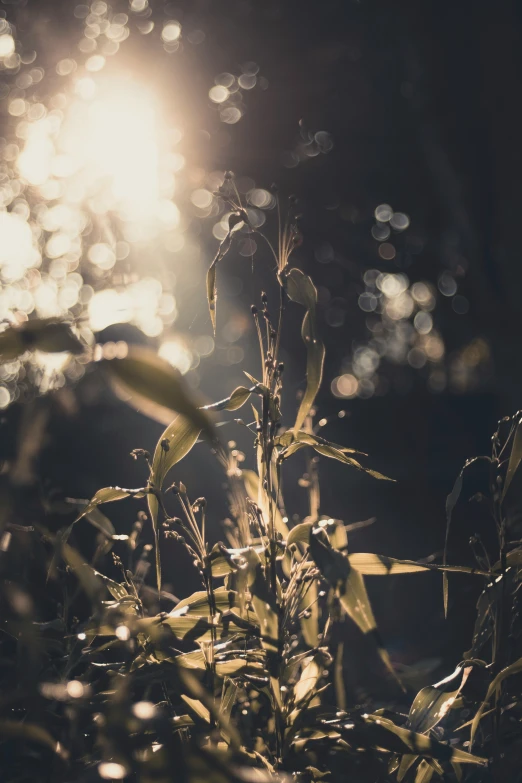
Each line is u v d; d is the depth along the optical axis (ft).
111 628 4.07
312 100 30.14
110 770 3.06
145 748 3.38
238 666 4.13
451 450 41.16
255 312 4.46
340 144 31.81
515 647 4.62
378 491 25.43
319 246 35.45
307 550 4.23
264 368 4.39
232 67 29.12
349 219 34.09
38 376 4.45
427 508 24.66
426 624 10.06
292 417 13.35
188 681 3.32
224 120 29.30
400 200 34.19
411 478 27.66
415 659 8.46
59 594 4.81
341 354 42.34
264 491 4.39
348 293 38.91
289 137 30.25
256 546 4.54
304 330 4.54
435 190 32.99
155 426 16.98
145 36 27.32
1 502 2.85
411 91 29.73
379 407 42.47
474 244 29.60
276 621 3.88
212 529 12.04
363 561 4.23
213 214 30.14
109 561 6.30
